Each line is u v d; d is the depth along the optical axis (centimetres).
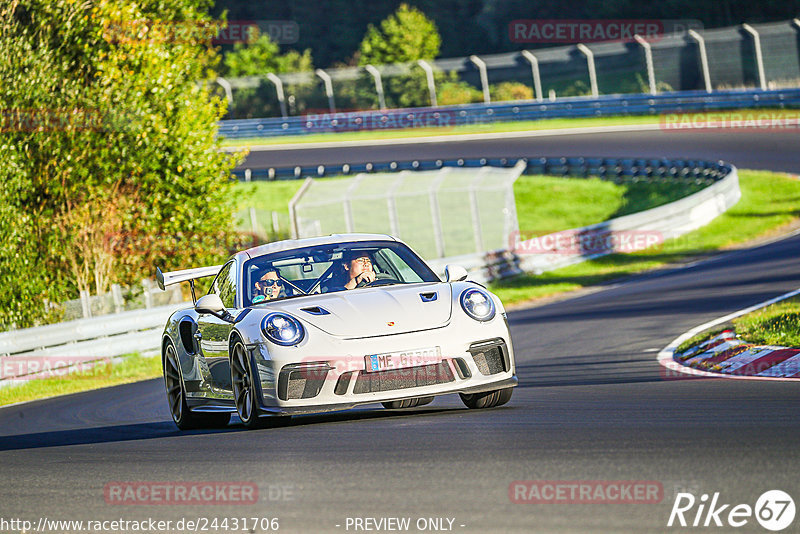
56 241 7388
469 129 18188
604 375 3456
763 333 3669
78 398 4738
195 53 8638
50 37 7494
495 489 1565
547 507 1437
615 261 8875
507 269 8519
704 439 1858
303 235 8525
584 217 12888
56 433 3353
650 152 14188
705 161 12212
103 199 7550
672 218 9662
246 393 2541
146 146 7712
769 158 12838
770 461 1614
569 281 8119
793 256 7069
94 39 7625
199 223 8012
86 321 5900
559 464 1711
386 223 11988
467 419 2395
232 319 2611
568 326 5297
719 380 2992
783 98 15138
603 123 16812
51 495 1912
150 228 7806
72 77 7619
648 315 5216
